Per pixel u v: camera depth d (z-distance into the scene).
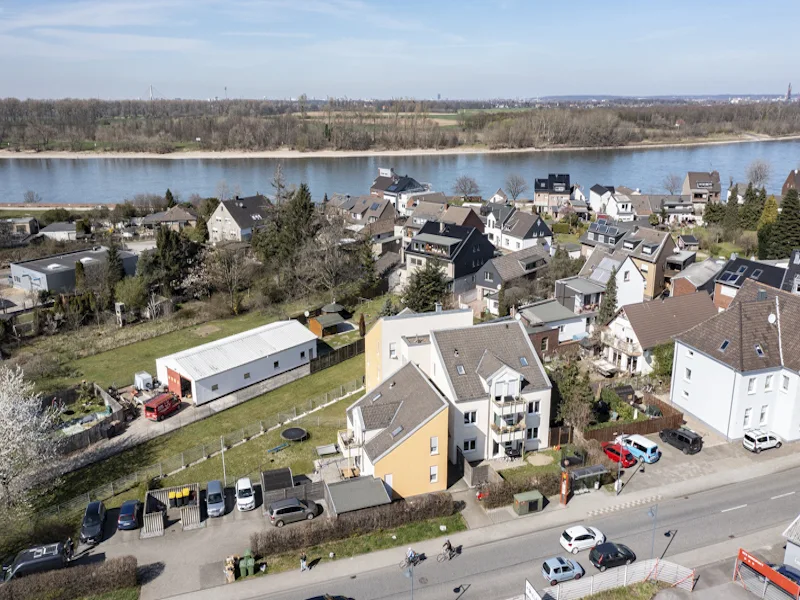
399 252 115.19
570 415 51.72
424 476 45.62
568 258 96.50
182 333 83.69
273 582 37.22
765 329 52.59
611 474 46.91
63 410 57.12
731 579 36.59
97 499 46.72
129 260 105.19
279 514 42.47
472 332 52.12
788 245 109.25
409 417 46.47
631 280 80.44
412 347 52.62
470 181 184.88
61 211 148.38
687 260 95.44
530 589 34.09
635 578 36.47
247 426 58.12
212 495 44.31
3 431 45.28
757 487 45.81
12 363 69.62
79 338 80.75
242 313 91.44
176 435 56.81
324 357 72.06
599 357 69.50
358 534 41.28
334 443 53.88
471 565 38.41
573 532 39.72
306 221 107.00
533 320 73.19
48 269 97.00
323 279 96.31
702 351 53.62
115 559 37.44
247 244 118.06
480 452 49.91
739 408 51.03
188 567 38.66
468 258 97.25
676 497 44.91
